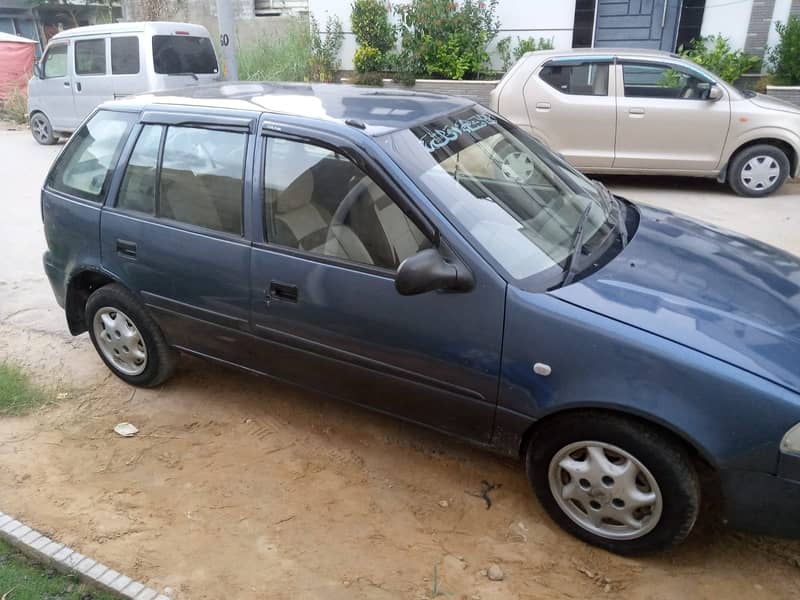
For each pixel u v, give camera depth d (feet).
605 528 9.52
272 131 11.11
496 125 12.44
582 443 9.19
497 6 38.01
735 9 34.76
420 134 10.85
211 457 12.00
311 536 10.09
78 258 13.53
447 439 12.37
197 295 12.03
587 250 10.43
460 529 10.21
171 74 36.58
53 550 9.56
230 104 11.94
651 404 8.43
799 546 9.71
